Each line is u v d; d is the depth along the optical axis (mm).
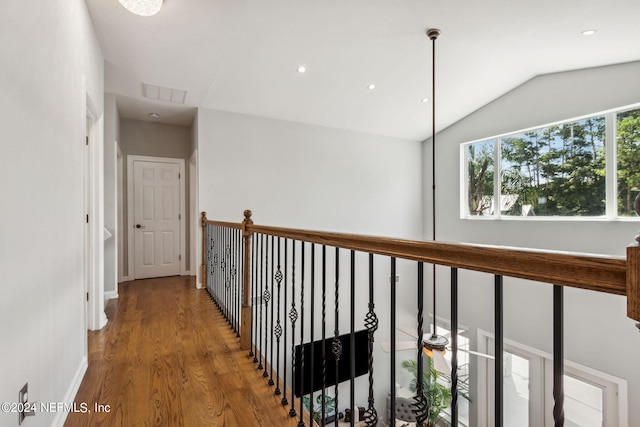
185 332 2572
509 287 4438
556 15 2730
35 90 1197
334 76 3725
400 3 2600
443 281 5477
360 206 5387
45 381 1262
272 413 1567
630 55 3297
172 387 1771
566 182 4047
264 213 4512
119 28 2535
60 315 1456
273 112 4441
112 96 3680
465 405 4930
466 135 5195
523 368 4277
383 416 5473
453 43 3227
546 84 4105
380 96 4305
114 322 2793
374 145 5547
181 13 2426
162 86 3533
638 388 3271
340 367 4895
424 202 6039
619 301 3416
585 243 3820
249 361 2100
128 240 4629
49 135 1347
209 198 4152
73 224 1701
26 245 1097
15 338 1004
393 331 957
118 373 1906
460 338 5148
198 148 4094
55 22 1453
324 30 2920
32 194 1156
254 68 3441
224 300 3121
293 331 1619
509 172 4703
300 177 4812
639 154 3439
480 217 5059
